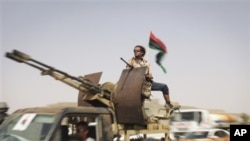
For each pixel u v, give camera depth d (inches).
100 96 247.1
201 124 664.4
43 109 201.3
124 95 239.6
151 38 298.7
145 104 260.4
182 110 661.3
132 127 243.9
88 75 273.4
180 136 565.3
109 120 208.2
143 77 236.5
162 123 266.8
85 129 201.5
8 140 193.3
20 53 218.8
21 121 198.5
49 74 231.6
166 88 281.1
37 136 186.4
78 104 272.4
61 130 187.2
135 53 289.7
